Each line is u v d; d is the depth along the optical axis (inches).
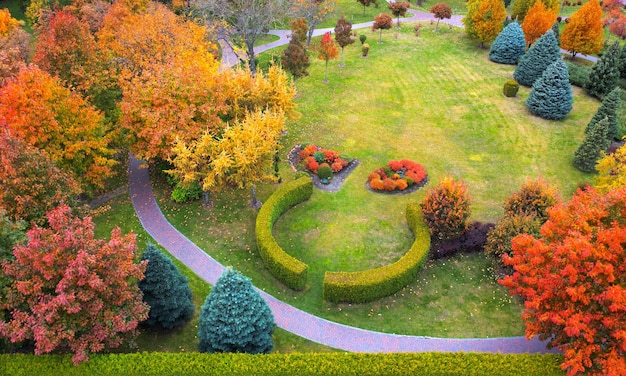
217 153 1095.6
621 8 2420.0
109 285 733.3
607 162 1123.3
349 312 957.8
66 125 1082.1
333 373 748.0
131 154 1464.1
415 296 989.2
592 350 675.4
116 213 1214.3
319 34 2413.9
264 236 1069.1
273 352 854.5
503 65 2016.5
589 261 699.4
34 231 707.4
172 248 1105.4
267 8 1817.2
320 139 1509.6
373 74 1955.0
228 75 1337.4
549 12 2010.3
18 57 1462.8
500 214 1191.6
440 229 1043.9
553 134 1510.8
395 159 1407.5
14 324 681.0
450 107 1694.1
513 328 919.7
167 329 902.4
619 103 1378.0
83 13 1879.9
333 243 1118.4
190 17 2075.5
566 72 1529.3
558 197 1126.4
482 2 2046.0
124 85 1211.2
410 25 2474.2
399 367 753.6
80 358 698.2
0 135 880.3
